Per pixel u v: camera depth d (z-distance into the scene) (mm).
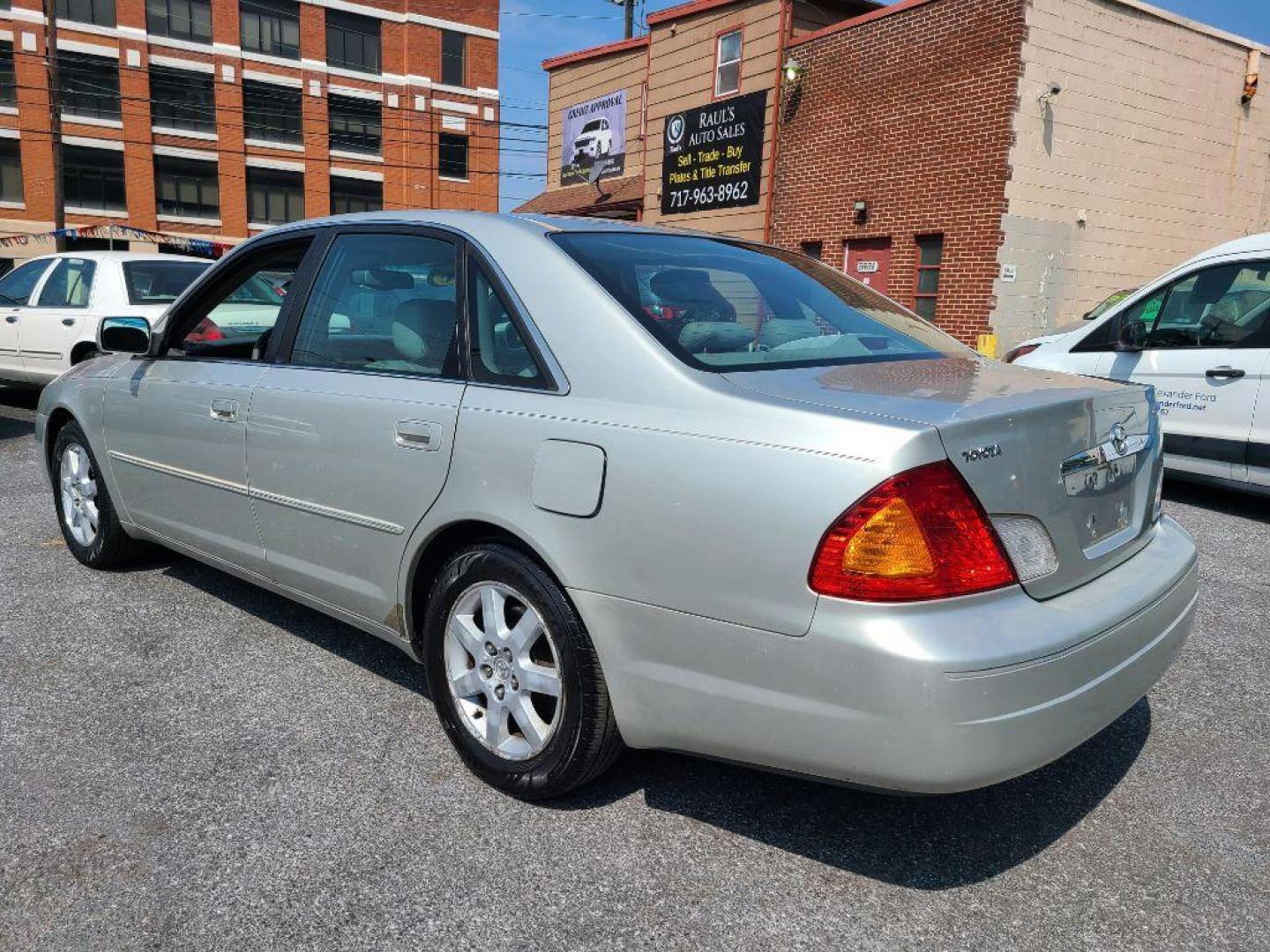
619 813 2639
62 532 4953
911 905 2279
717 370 2389
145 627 3898
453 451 2672
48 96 34938
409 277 3037
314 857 2416
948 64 12734
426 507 2756
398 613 2953
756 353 2576
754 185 15797
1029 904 2289
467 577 2697
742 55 15711
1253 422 6016
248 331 4090
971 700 1952
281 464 3252
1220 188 14602
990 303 12547
